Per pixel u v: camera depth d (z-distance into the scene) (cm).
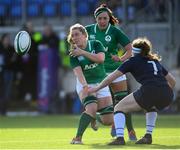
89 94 2948
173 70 6056
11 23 6794
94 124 3288
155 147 2792
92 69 3080
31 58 6181
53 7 6956
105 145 2912
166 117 5544
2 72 6131
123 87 3406
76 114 6109
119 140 2891
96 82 3095
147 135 2984
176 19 6350
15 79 6275
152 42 6372
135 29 6234
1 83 6150
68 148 2786
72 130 4169
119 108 2897
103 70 3131
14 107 6341
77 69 3022
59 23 6900
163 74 2970
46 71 6084
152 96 2853
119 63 3409
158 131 3972
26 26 6181
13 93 6331
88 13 6719
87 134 3766
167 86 2897
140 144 2944
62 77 6169
